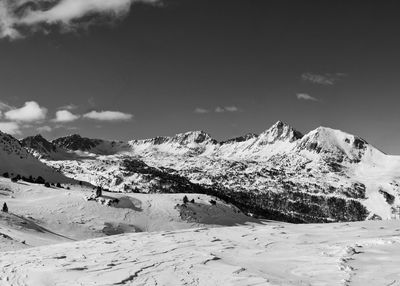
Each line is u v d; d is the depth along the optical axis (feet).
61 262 94.48
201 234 131.85
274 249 102.01
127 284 75.00
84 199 419.95
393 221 150.30
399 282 67.77
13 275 86.79
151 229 392.68
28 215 350.84
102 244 120.16
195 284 73.41
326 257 88.02
